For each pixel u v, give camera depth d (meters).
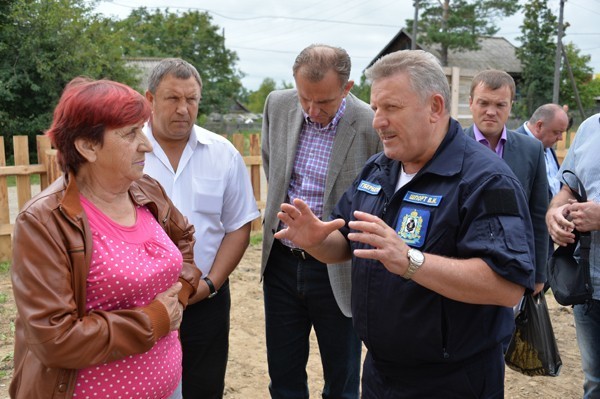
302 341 3.23
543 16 39.69
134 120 1.83
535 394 3.83
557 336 4.79
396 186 2.18
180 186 2.81
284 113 3.21
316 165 3.06
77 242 1.75
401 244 1.78
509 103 3.38
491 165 1.93
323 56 2.77
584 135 2.95
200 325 2.92
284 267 3.13
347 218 2.40
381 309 2.05
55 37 18.77
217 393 3.09
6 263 6.46
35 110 19.30
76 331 1.67
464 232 1.91
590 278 2.71
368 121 3.02
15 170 6.38
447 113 2.04
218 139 2.94
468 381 2.03
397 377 2.12
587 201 2.82
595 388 2.93
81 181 1.90
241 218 3.00
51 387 1.74
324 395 3.27
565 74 39.75
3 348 4.27
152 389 1.97
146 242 1.97
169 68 2.62
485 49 45.00
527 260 1.80
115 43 22.17
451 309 1.95
